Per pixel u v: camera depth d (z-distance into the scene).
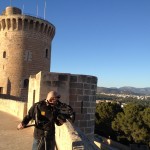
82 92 18.12
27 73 50.38
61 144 9.36
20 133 15.64
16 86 49.91
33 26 50.72
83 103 18.19
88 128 18.62
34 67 51.03
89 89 18.62
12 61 50.28
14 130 16.66
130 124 58.56
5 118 23.20
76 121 17.88
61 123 6.65
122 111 69.69
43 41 52.38
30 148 11.89
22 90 50.00
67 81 17.61
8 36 50.81
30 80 21.34
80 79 18.03
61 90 17.45
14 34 50.44
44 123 6.57
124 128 59.91
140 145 56.72
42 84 17.14
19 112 24.41
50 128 6.60
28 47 50.62
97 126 70.00
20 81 49.97
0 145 12.41
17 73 50.06
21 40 50.28
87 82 18.45
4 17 50.59
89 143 7.02
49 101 6.56
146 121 57.00
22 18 49.75
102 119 69.00
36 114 6.55
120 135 63.72
